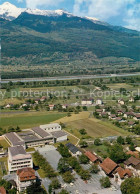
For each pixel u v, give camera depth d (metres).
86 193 166.00
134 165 196.38
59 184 176.25
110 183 177.75
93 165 194.50
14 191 164.75
